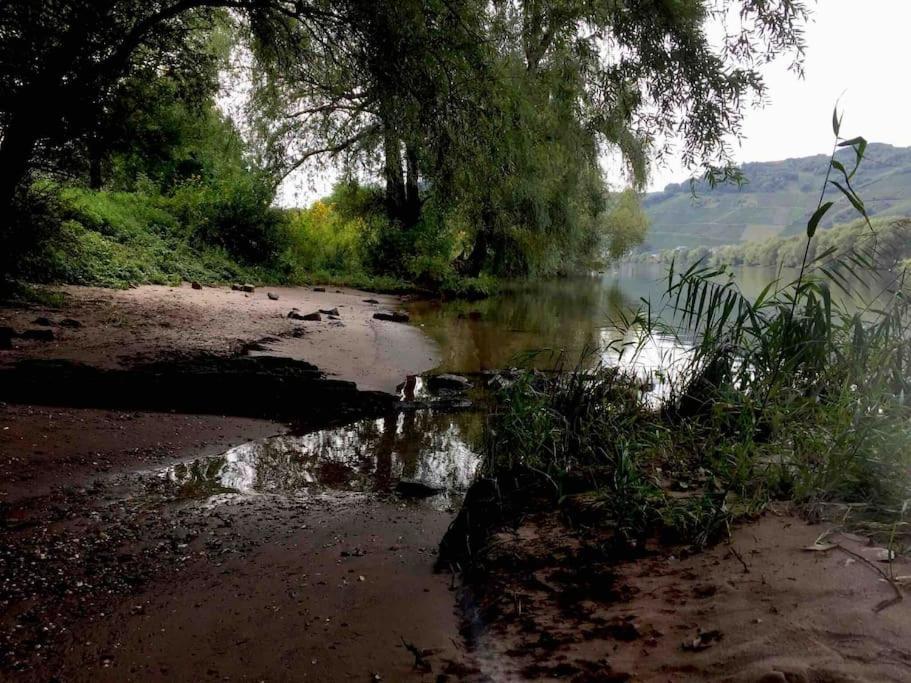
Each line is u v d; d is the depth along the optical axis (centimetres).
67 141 873
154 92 948
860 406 294
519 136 912
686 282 416
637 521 268
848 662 151
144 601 278
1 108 777
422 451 540
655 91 663
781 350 364
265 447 535
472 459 521
